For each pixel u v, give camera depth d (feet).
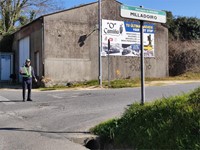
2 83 97.66
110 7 90.27
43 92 67.21
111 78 90.12
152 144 21.99
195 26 129.80
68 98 55.21
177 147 20.42
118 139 24.93
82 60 85.97
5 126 33.37
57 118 37.22
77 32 85.61
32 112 41.83
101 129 28.14
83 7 86.43
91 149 26.81
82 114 39.14
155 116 24.53
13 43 107.65
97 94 59.36
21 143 26.12
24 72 53.01
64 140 27.12
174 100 25.81
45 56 81.87
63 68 83.56
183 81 86.48
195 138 20.30
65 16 84.33
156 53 98.58
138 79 90.89
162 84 77.82
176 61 111.96
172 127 22.13
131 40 93.45
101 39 88.43
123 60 92.32
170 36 122.42
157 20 28.99
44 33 81.97
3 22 131.75
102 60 88.84
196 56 110.83
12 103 50.37
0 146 25.20
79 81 85.30
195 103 23.84
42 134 29.43
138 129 24.04
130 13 27.27
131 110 27.71
